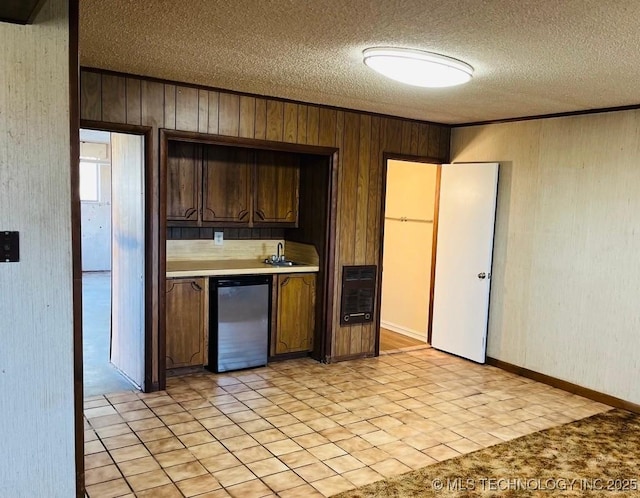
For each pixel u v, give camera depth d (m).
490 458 3.33
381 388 4.56
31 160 2.05
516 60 3.11
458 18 2.49
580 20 2.43
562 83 3.61
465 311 5.50
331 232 5.06
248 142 4.49
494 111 4.76
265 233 5.59
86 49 3.30
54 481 2.19
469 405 4.25
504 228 5.22
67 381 2.17
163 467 3.07
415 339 6.29
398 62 3.12
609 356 4.40
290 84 4.06
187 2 2.46
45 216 2.08
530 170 4.96
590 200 4.51
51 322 2.13
